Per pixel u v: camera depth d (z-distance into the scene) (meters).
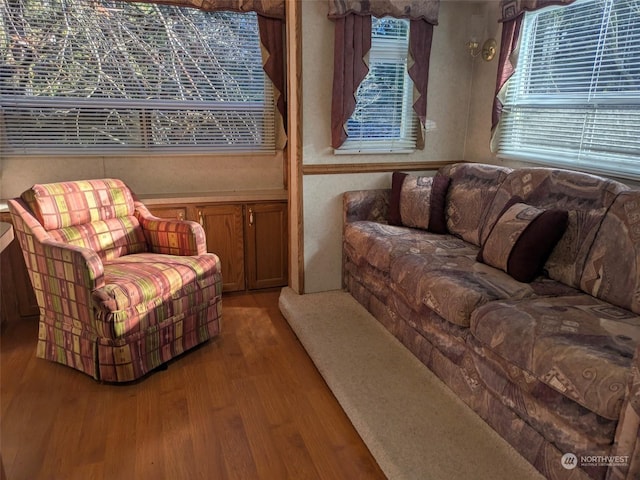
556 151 2.70
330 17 2.85
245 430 1.95
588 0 2.40
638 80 2.19
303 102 2.96
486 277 2.12
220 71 3.30
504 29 2.88
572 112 2.57
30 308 2.98
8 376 2.33
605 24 2.32
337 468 1.75
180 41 3.16
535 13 2.76
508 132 3.03
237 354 2.58
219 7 3.11
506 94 2.97
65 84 3.00
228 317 3.06
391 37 3.07
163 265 2.48
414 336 2.36
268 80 3.43
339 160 3.15
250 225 3.33
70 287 2.21
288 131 3.16
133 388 2.25
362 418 1.91
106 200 2.70
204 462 1.77
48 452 1.81
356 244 2.94
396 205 3.09
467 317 1.91
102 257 2.57
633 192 1.97
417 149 3.33
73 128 3.10
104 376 2.23
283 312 3.08
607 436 1.31
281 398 2.18
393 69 3.13
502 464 1.65
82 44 2.97
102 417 2.03
